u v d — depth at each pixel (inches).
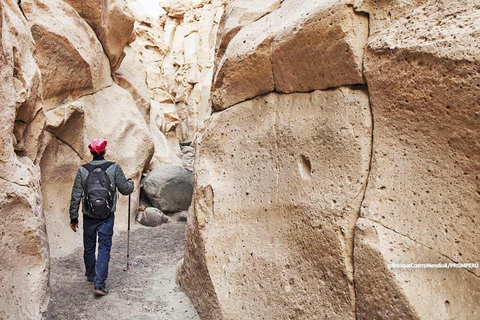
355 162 98.7
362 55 99.0
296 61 114.1
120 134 258.7
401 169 90.3
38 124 161.8
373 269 88.3
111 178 152.2
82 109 214.7
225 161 134.8
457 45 79.7
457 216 80.7
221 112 139.8
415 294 82.1
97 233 153.6
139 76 363.9
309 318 100.4
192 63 883.4
